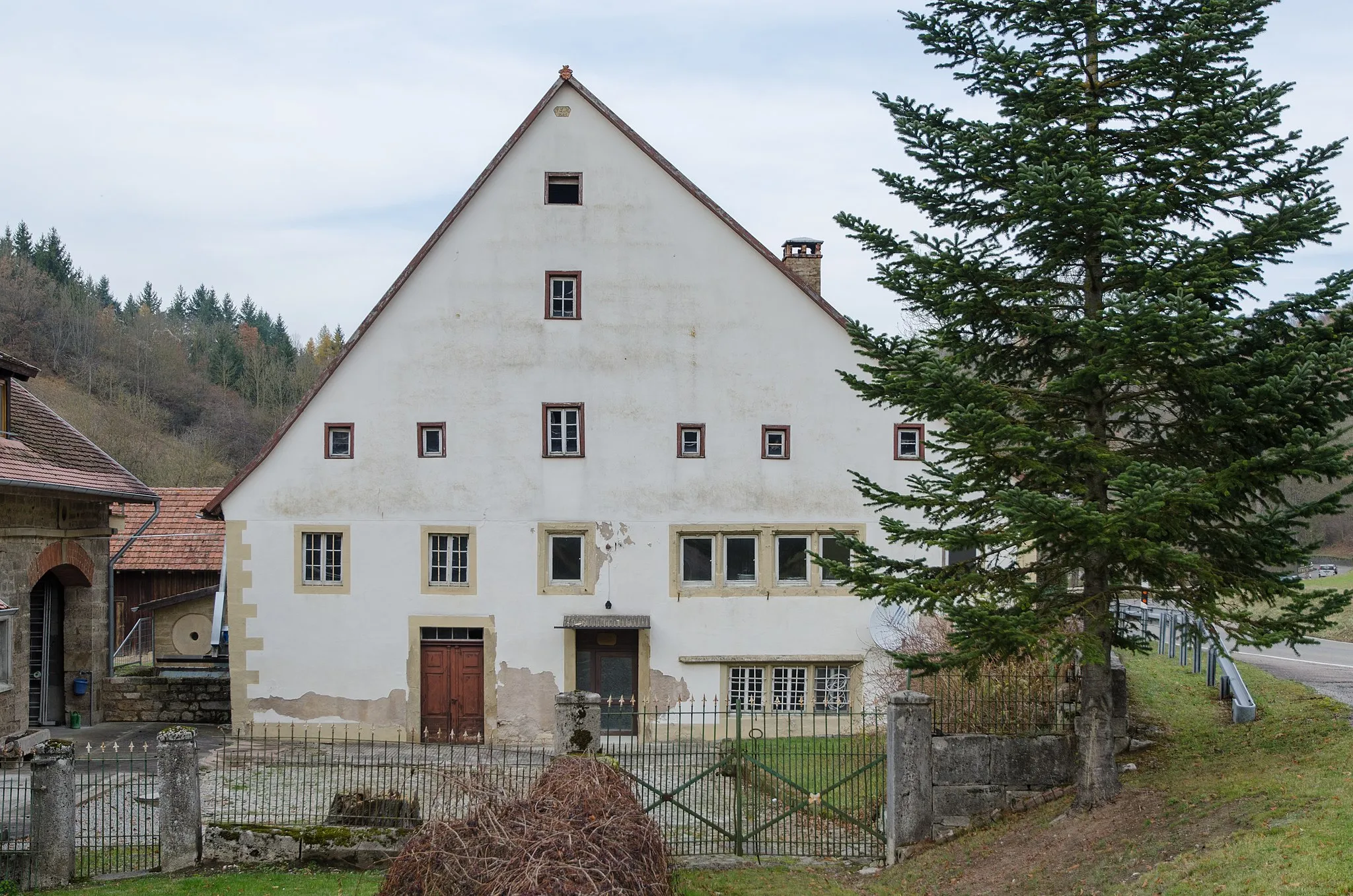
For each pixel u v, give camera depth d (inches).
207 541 1139.9
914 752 547.8
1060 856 461.1
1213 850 399.5
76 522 878.4
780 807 626.8
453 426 853.8
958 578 484.1
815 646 848.3
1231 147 446.6
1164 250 443.5
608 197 859.4
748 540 859.4
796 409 856.9
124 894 492.1
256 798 657.0
